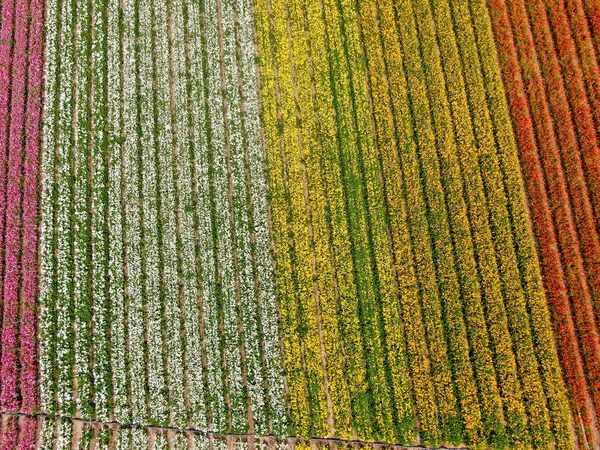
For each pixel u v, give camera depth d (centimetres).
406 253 1728
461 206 1766
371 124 1875
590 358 1611
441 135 1839
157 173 1853
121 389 1639
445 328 1659
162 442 1602
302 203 1794
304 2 2017
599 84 1875
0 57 1961
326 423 1595
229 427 1616
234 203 1808
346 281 1711
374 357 1639
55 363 1667
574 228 1744
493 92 1880
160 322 1697
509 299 1670
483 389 1595
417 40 1966
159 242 1773
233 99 1927
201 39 1995
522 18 1961
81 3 2027
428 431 1573
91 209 1819
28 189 1820
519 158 1822
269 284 1723
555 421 1563
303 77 1931
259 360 1659
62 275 1741
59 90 1942
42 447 1596
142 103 1922
